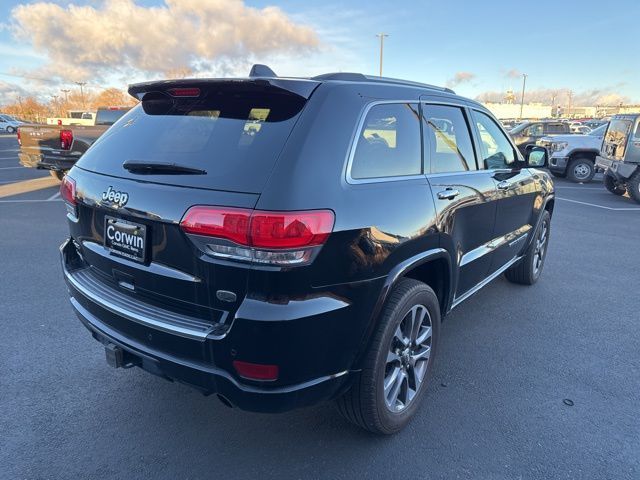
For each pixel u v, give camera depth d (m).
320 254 2.12
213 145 2.34
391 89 2.87
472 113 3.74
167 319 2.30
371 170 2.52
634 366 3.66
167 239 2.24
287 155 2.14
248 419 2.98
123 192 2.42
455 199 3.11
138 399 3.15
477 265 3.67
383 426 2.71
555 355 3.81
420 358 2.97
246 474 2.53
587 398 3.23
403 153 2.81
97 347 3.76
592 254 6.74
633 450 2.73
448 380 3.43
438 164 3.15
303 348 2.13
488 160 3.88
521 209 4.49
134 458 2.62
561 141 15.55
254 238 2.00
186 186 2.21
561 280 5.58
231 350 2.11
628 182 11.38
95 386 3.27
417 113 3.00
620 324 4.39
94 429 2.85
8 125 48.16
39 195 10.66
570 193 13.17
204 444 2.75
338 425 2.94
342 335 2.28
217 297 2.14
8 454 2.62
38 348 3.72
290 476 2.52
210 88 2.55
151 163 2.35
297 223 2.03
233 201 2.06
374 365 2.51
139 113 2.92
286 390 2.18
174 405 3.09
